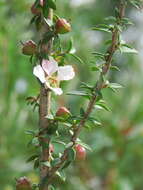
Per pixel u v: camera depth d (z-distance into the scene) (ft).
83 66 1.09
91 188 1.08
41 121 0.49
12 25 1.02
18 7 1.03
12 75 1.06
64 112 0.48
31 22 0.49
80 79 1.08
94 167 1.10
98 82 0.50
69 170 1.03
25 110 1.05
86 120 0.48
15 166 1.02
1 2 0.98
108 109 0.50
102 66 0.51
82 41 1.13
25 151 1.03
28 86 1.07
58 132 0.51
